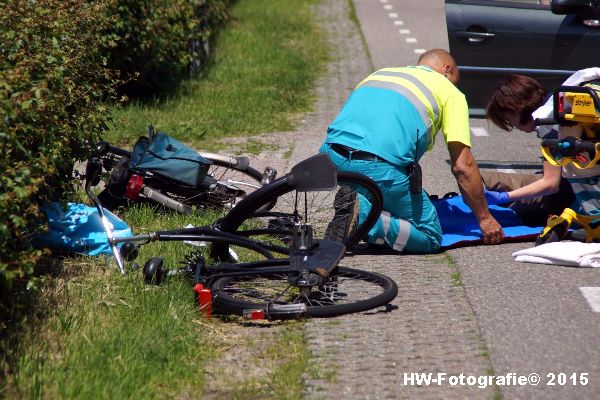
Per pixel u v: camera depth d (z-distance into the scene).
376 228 22.61
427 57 24.02
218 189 25.69
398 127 22.14
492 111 24.00
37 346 17.11
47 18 21.97
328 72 51.84
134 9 39.44
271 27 65.50
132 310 18.84
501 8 32.66
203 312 19.12
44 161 18.34
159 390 16.16
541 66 32.62
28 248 17.23
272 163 33.03
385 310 19.48
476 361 17.14
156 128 37.06
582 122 21.78
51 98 20.03
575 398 15.78
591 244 22.30
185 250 22.34
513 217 24.69
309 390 16.11
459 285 20.88
